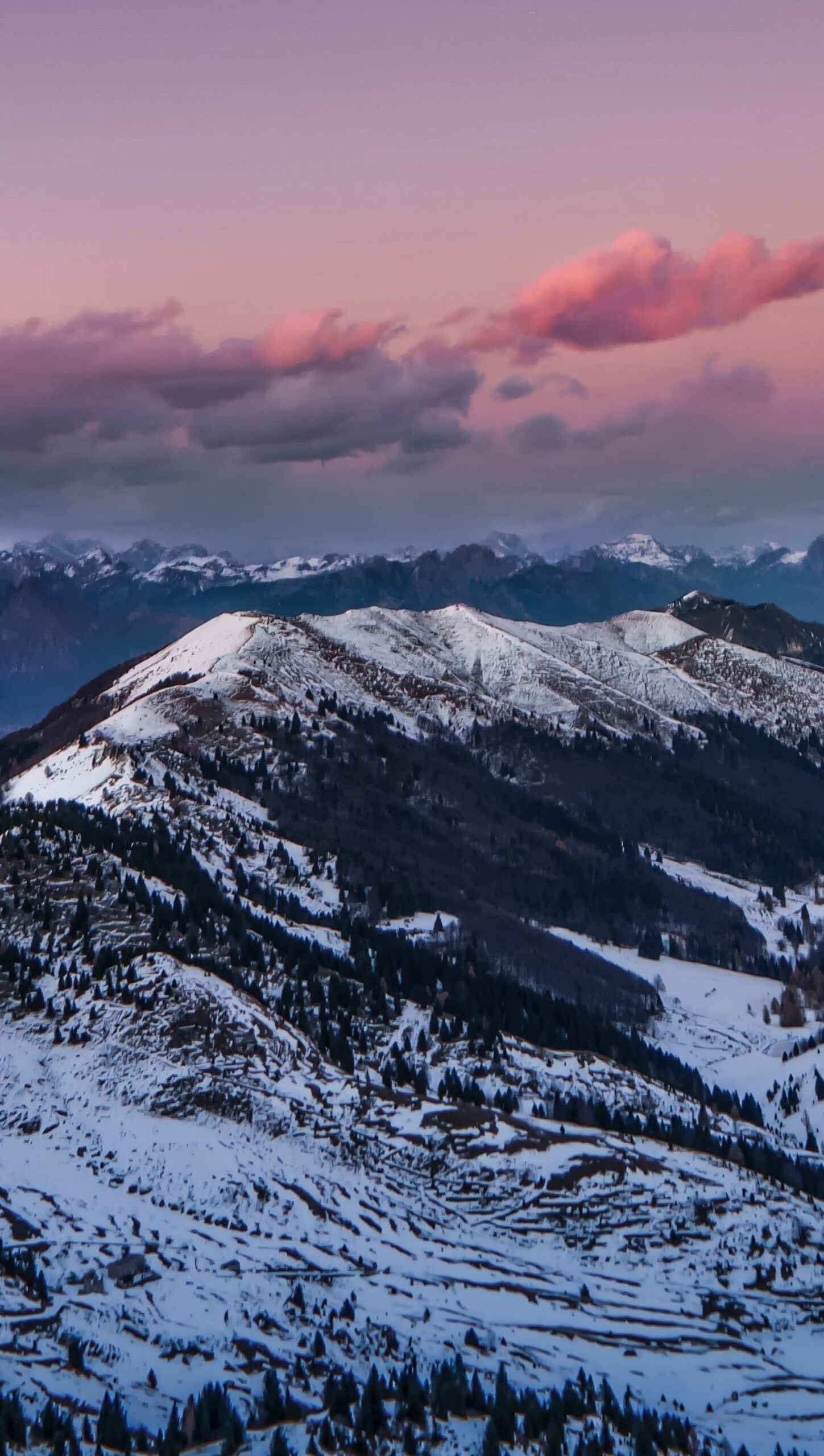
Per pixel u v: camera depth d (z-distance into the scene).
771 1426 163.38
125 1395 157.12
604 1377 170.88
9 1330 166.50
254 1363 166.00
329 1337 173.00
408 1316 180.25
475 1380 162.00
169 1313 174.38
